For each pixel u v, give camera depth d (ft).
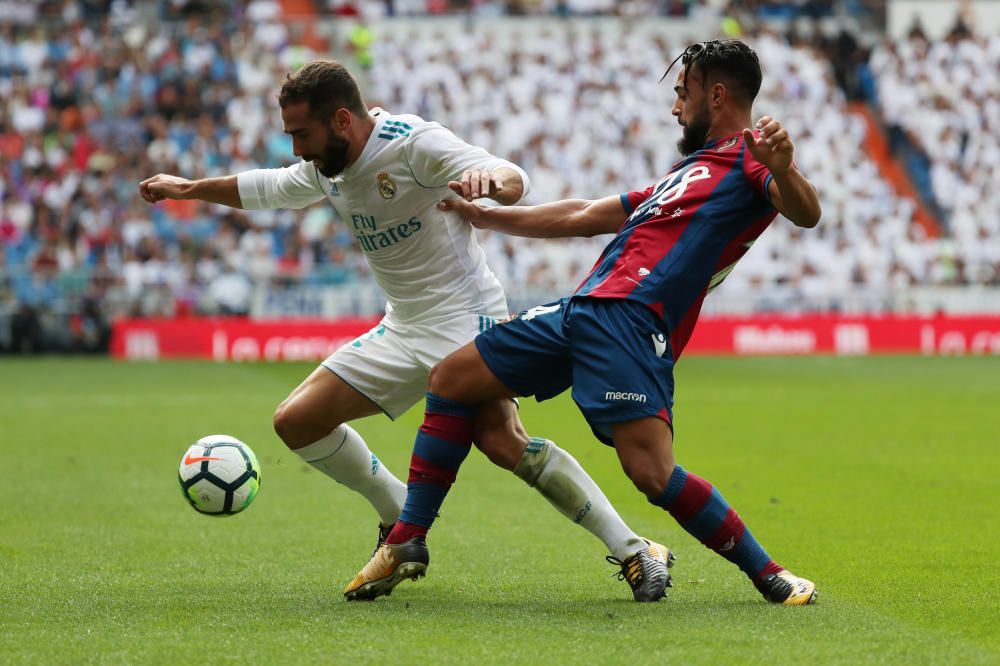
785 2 371.56
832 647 48.01
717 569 67.05
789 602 57.06
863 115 350.23
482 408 60.23
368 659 45.98
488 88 326.65
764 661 45.73
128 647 47.93
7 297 272.72
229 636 49.80
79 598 58.34
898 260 310.04
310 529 80.94
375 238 62.34
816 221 54.03
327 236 287.48
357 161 60.08
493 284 65.05
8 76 316.19
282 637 49.60
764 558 57.67
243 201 66.69
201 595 59.41
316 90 58.08
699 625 51.96
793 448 125.80
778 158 51.90
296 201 66.44
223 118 311.06
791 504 91.61
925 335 292.81
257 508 89.61
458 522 83.05
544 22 350.43
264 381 212.02
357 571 66.85
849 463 114.62
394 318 64.95
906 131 342.03
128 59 316.81
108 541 75.92
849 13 375.04
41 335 273.75
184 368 242.78
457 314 63.41
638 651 47.19
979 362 261.44
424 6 353.72
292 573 66.08
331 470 65.26
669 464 56.49
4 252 281.54
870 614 54.75
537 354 57.93
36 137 298.56
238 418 153.28
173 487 99.50
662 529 81.35
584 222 62.13
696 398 183.32
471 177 55.26
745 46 57.93
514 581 63.72
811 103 339.36
